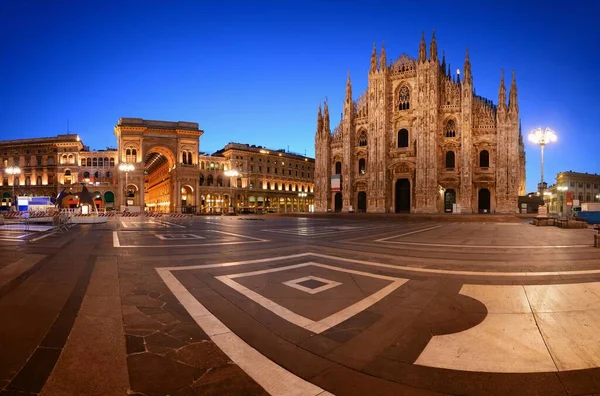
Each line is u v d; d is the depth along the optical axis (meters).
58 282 7.77
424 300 6.56
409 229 26.69
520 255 12.37
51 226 27.67
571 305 6.23
